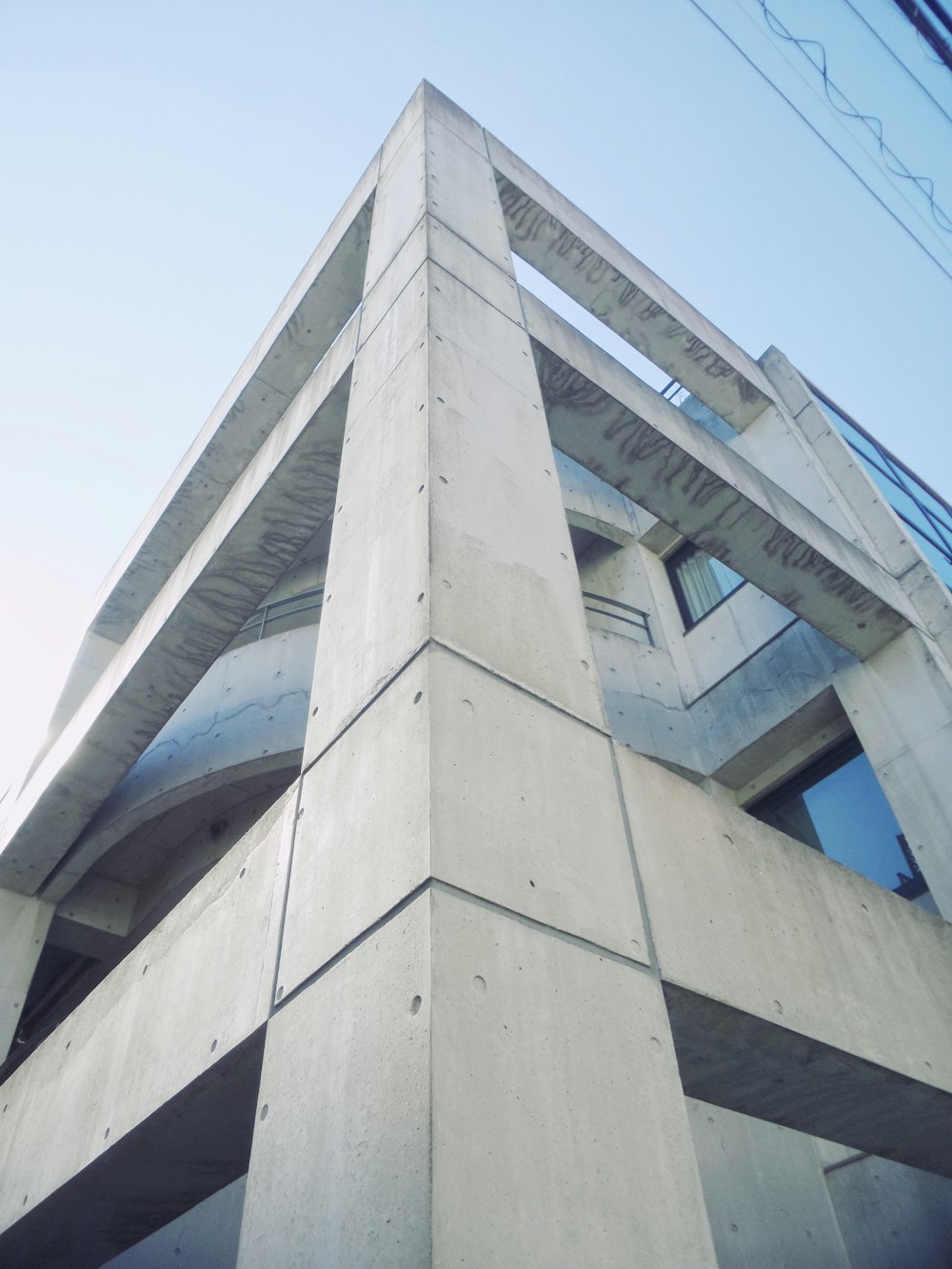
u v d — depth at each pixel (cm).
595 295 890
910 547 766
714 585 955
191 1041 311
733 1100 356
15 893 855
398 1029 216
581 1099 225
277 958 284
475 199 663
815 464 874
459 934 229
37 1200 375
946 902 582
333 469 604
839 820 731
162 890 890
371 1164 201
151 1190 368
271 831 335
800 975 333
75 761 776
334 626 372
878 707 682
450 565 333
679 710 846
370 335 545
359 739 305
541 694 321
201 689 859
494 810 267
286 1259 211
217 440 870
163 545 963
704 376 952
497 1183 194
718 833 354
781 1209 600
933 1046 366
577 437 613
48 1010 1043
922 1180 582
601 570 1070
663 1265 208
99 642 1061
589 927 266
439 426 394
